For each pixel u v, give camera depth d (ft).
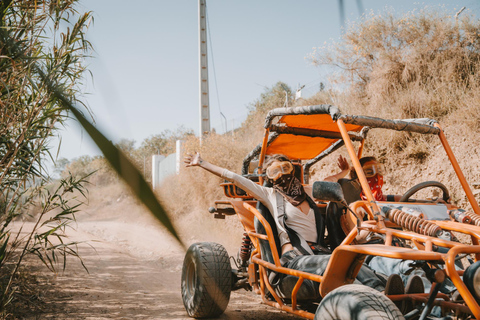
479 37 25.67
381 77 28.04
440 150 21.54
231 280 12.87
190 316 13.08
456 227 8.80
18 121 10.44
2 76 9.07
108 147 1.14
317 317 7.48
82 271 20.16
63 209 12.10
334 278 8.56
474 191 18.94
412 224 8.13
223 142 38.37
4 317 11.83
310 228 11.87
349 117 10.27
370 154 24.44
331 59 31.91
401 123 11.12
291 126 13.42
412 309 8.28
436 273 6.98
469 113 21.47
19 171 11.86
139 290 16.92
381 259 11.15
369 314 6.56
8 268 16.33
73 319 12.62
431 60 26.99
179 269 20.80
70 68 6.67
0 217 12.12
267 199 12.08
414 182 21.75
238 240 24.77
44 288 16.20
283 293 11.03
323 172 27.12
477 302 6.73
